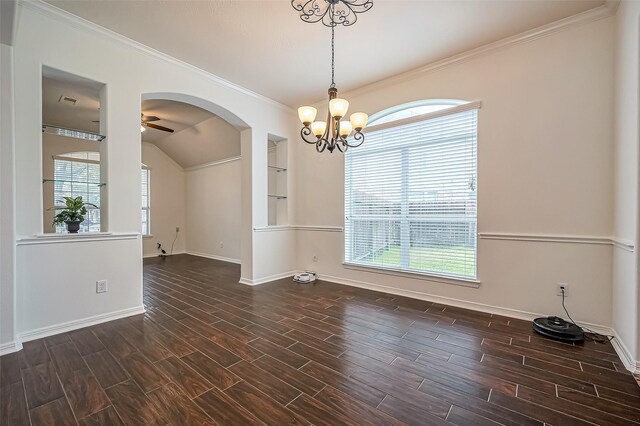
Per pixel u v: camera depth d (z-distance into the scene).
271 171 4.99
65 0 2.23
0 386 1.68
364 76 3.50
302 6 2.28
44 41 2.33
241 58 3.10
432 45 2.86
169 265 5.63
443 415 1.46
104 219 2.73
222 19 2.46
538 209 2.66
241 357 2.04
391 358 2.03
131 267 2.84
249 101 3.97
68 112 4.41
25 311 2.25
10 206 2.08
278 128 4.41
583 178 2.46
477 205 2.98
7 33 1.94
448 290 3.20
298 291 3.73
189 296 3.51
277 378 1.78
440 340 2.31
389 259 3.67
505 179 2.82
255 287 3.92
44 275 2.34
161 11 2.36
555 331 2.30
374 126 3.71
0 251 2.05
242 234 4.20
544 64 2.62
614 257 2.29
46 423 1.40
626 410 1.49
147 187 6.72
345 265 4.08
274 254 4.37
